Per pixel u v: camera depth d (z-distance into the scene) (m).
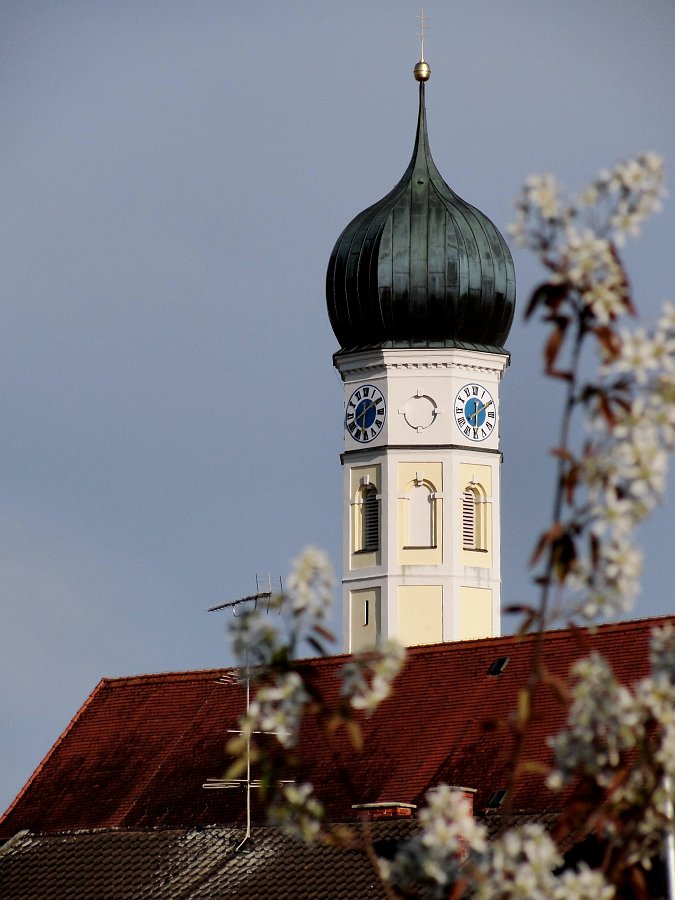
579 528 57.12
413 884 62.56
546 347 56.44
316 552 59.66
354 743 59.59
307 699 59.75
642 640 197.88
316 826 62.84
